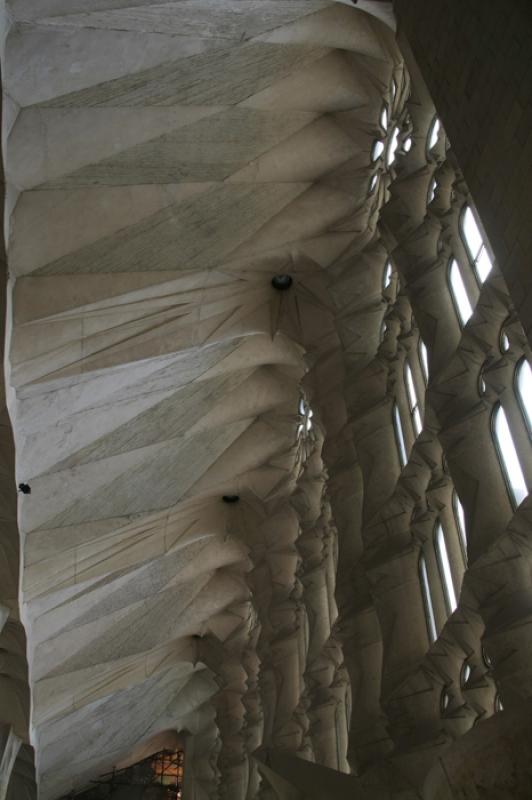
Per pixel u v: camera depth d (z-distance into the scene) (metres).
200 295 19.16
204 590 28.36
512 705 10.05
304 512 21.64
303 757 19.98
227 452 23.73
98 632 26.09
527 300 8.91
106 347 18.28
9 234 16.36
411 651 14.42
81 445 20.47
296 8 14.66
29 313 16.95
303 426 22.81
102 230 17.08
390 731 13.55
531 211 8.76
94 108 15.40
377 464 16.77
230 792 28.56
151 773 39.09
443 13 10.77
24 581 21.59
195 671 33.75
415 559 15.08
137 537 23.80
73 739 31.59
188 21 14.19
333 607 19.98
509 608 10.63
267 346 21.17
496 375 11.70
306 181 18.95
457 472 12.20
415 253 15.01
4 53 13.55
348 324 18.59
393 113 16.75
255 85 16.41
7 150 15.23
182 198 17.67
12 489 18.55
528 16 8.83
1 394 16.78
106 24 13.77
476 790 9.72
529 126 8.78
